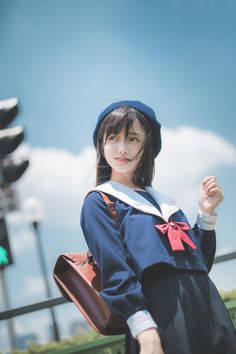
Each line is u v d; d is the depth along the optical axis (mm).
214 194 2635
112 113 2541
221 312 2271
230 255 4164
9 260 6133
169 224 2369
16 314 3988
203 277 2324
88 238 2373
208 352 2166
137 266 2240
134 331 2117
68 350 3971
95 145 2662
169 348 2135
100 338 3975
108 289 2201
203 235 2615
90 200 2432
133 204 2393
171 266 2250
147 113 2592
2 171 7074
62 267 2555
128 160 2504
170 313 2178
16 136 7023
